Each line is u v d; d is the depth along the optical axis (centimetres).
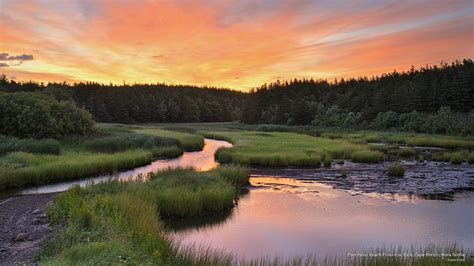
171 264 769
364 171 2616
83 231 908
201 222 1384
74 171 2144
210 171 2086
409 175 2441
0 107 3108
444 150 3972
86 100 11606
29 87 11362
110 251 731
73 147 3147
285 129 8056
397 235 1237
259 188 2025
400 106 7981
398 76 12275
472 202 1702
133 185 1582
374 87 10512
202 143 4506
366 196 1830
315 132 7075
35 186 1875
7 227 1081
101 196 1305
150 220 1054
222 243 1157
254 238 1209
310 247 1122
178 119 13250
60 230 993
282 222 1387
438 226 1335
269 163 2823
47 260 745
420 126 6556
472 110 6719
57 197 1373
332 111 9350
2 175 1766
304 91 13000
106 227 928
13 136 2998
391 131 6950
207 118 14425
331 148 3597
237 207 1606
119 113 11050
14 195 1647
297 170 2655
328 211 1543
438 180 2255
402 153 3528
